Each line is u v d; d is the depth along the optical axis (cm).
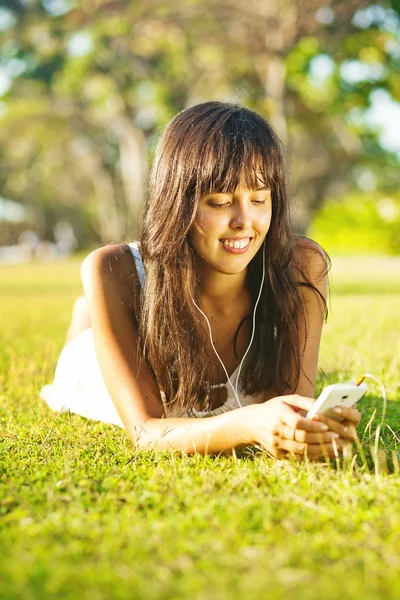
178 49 1986
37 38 2159
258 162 242
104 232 4366
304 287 279
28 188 4619
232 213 244
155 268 256
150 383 267
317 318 283
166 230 250
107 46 2150
